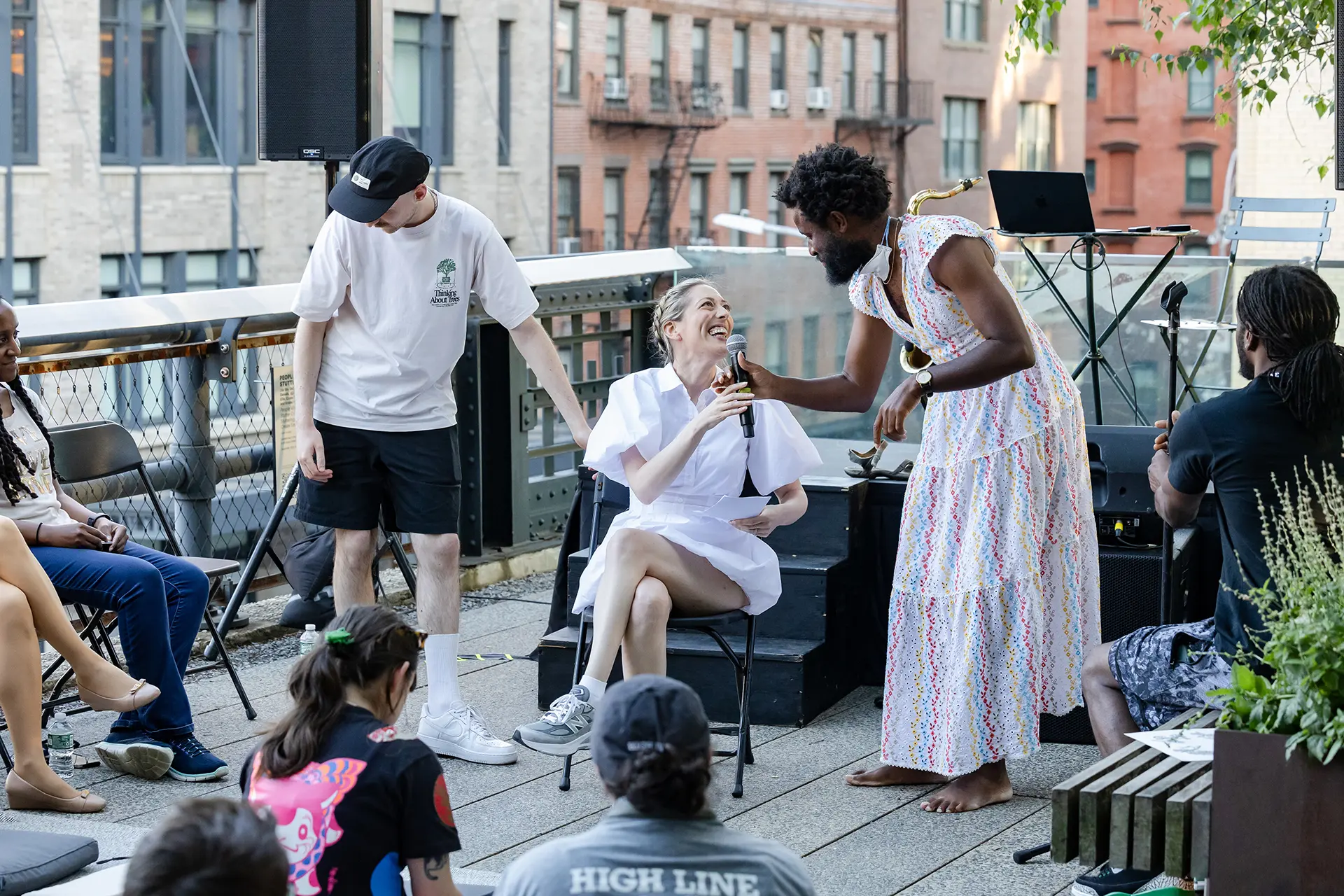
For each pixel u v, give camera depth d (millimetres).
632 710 2012
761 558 4039
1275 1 7242
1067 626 3836
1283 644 2400
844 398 3885
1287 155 15102
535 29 36000
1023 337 3562
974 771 3818
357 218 4020
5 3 26594
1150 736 2729
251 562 5250
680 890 1952
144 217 28656
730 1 40938
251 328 5578
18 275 26969
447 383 4332
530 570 6629
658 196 40156
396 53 33344
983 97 46844
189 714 4129
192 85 29328
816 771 4102
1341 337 6746
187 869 1745
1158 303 6816
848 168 3643
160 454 5746
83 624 4703
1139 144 49719
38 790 3779
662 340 4137
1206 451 3092
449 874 2539
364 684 2561
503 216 35750
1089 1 49906
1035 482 3752
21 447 4227
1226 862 2395
